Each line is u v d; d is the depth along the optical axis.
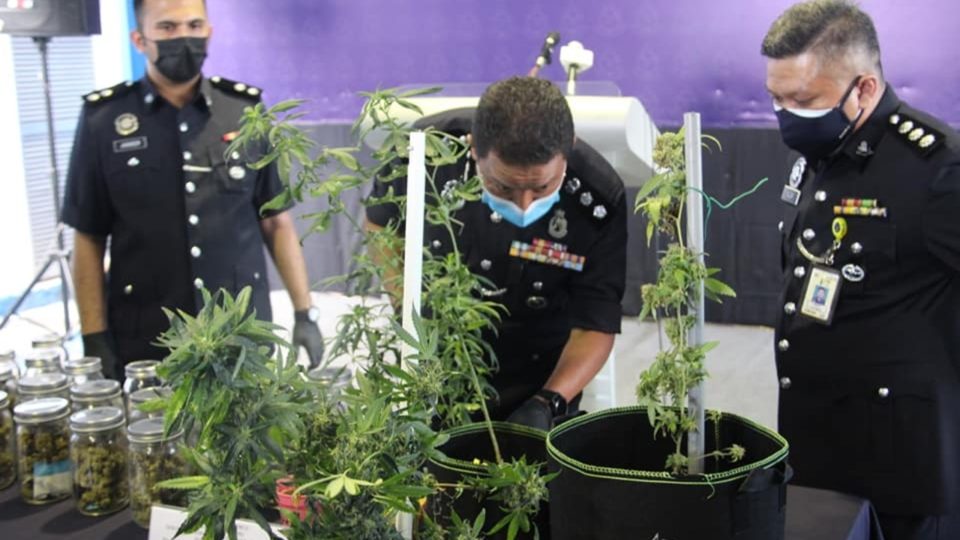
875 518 1.45
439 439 0.83
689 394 0.92
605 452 1.06
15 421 1.52
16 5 4.31
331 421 0.79
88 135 2.40
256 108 1.02
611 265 1.76
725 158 4.57
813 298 1.81
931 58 4.23
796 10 1.74
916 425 1.72
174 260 2.40
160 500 1.38
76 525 1.44
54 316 5.44
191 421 0.77
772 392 3.88
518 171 1.40
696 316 0.92
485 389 1.26
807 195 1.88
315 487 0.76
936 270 1.70
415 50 5.27
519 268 1.74
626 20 4.81
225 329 0.75
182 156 2.41
